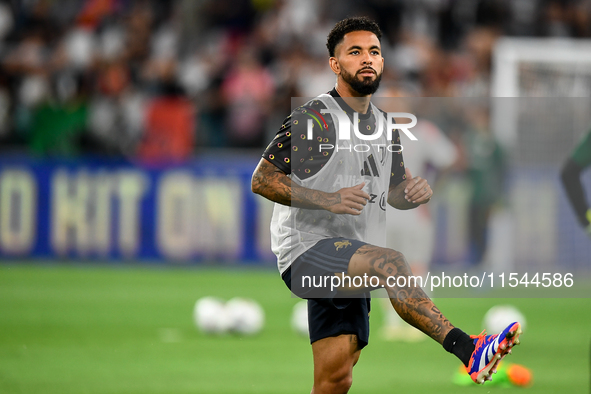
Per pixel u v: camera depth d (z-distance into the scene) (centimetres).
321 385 1362
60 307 3350
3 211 4603
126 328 2900
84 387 1931
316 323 1362
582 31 5803
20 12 5609
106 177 4656
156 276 4369
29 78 5256
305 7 5778
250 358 2370
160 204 4691
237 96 5097
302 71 5334
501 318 2698
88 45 5425
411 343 2703
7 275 4250
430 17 5803
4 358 2308
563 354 2489
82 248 4653
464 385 2017
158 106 4922
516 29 5762
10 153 4700
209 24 5738
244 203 4734
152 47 5534
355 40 1366
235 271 4675
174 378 2064
